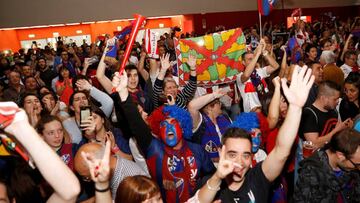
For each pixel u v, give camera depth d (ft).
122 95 9.36
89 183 8.20
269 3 17.49
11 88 22.68
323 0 71.41
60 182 4.95
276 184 9.45
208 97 11.28
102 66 12.55
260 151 10.08
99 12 60.44
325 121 11.15
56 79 23.86
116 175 8.41
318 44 35.58
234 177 7.47
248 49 20.44
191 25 65.16
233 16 67.10
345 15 74.28
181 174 9.18
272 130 10.60
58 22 59.26
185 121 9.66
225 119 12.01
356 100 13.52
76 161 7.70
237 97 16.30
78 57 40.22
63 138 11.19
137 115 9.32
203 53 16.20
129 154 11.21
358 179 7.95
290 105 6.89
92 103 12.55
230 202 7.48
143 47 21.71
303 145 10.41
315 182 7.61
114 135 11.48
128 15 61.62
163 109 10.17
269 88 17.15
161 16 63.26
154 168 9.24
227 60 16.34
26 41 59.98
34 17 58.39
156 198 6.48
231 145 7.37
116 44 12.94
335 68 16.22
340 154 7.65
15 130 4.74
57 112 14.48
